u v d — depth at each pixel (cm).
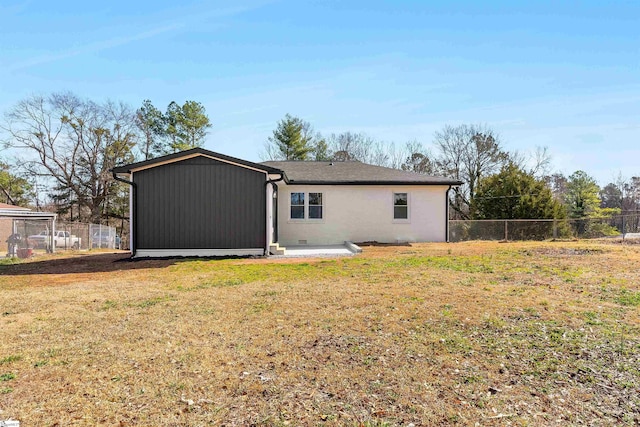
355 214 1717
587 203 3212
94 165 3048
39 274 988
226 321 516
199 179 1269
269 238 1296
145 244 1260
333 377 341
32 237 2047
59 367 367
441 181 1717
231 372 354
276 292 692
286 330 474
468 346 411
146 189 1258
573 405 289
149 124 3375
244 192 1284
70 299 662
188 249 1266
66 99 2916
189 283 802
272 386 325
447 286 716
